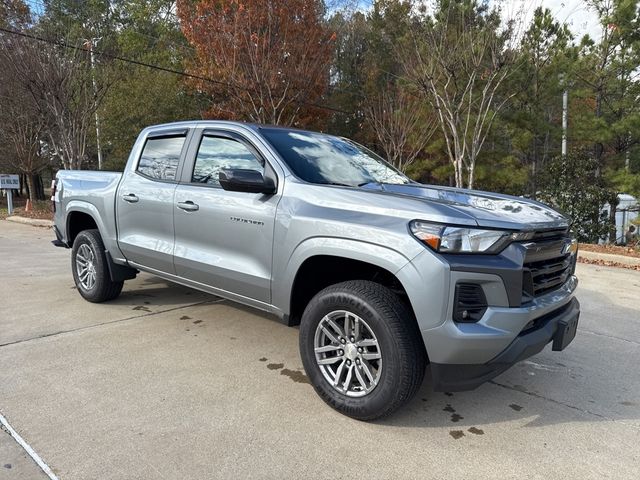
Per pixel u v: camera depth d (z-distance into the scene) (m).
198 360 3.90
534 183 16.53
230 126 3.98
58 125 15.55
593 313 5.68
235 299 3.86
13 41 14.36
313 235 3.14
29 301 5.44
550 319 3.07
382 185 3.72
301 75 14.83
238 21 13.85
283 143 3.77
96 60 16.50
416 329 2.87
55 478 2.43
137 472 2.49
